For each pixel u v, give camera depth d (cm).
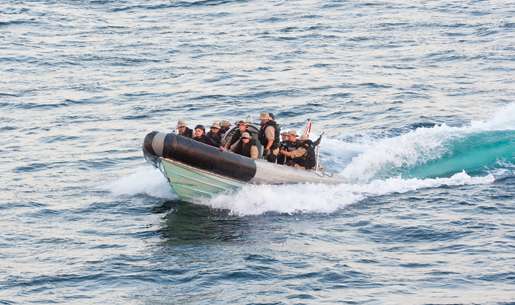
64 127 10725
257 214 7769
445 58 13450
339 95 11750
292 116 10994
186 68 13312
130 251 7069
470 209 7719
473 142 9162
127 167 9212
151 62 13700
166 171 7725
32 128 10700
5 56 13988
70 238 7369
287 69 13088
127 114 11244
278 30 15412
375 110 11069
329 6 16962
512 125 9994
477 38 14450
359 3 17088
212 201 7981
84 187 8612
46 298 6316
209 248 7088
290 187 8019
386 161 8850
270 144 8056
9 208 8050
